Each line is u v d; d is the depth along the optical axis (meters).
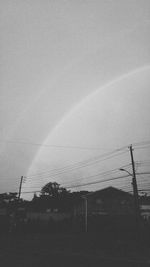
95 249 18.91
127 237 27.23
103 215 44.88
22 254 16.69
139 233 25.17
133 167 26.92
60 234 36.62
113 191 46.22
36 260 14.12
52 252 17.53
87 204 46.12
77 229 42.56
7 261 13.73
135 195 26.31
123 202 45.44
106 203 45.72
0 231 44.06
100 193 46.41
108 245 21.12
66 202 62.34
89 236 30.98
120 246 20.23
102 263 12.97
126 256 15.24
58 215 57.31
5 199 64.56
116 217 44.16
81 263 13.04
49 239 28.91
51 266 12.22
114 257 14.95
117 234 30.73
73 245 21.98
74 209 48.28
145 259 14.02
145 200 48.19
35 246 21.75
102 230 38.25
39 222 50.62
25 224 47.94
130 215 43.97
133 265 12.29
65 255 16.05
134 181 26.61
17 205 46.97
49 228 45.47
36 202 64.50
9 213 52.12
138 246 19.92
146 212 46.97
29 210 60.78
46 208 61.62
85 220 43.34
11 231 42.81
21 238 30.92
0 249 19.56
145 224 35.59
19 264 12.80
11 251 18.28
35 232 41.84
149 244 21.06
